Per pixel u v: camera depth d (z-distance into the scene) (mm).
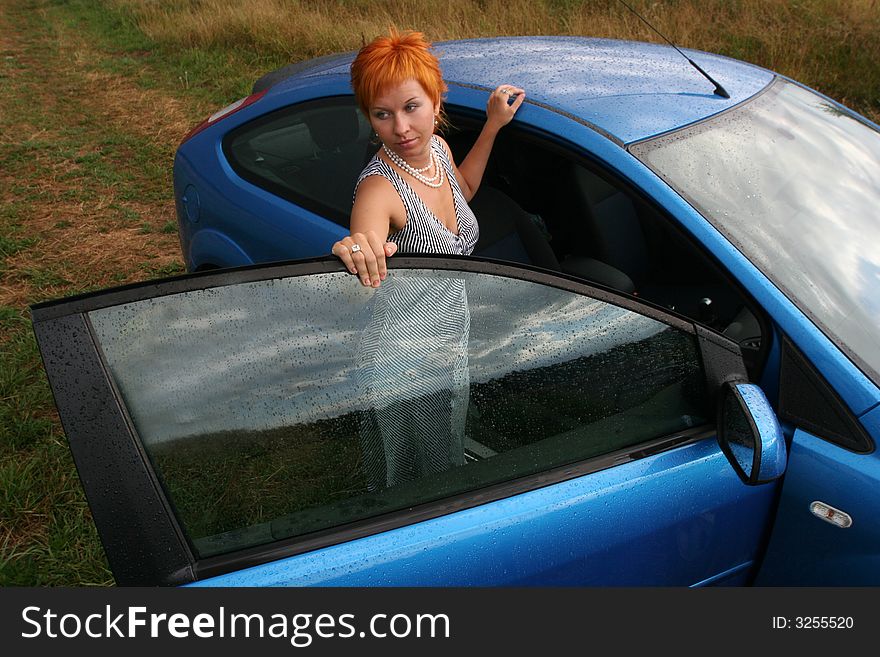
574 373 1703
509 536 1577
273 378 1449
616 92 2447
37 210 6102
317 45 10102
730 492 1820
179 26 12086
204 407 1394
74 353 1319
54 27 14742
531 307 1669
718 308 2775
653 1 9188
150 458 1334
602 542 1677
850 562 1767
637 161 2131
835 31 7641
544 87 2465
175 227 5719
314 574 1417
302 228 2793
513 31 9227
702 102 2436
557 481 1662
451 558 1525
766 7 8367
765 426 1628
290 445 1454
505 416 1637
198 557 1359
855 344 1877
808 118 2543
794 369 1859
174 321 1396
